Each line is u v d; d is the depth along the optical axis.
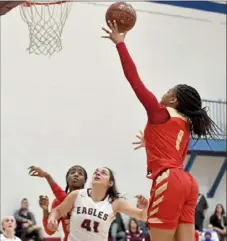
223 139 16.55
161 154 3.65
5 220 8.60
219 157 17.27
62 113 14.72
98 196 5.10
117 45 3.74
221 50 17.69
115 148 15.40
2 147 13.84
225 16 17.88
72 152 14.73
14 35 14.31
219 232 15.65
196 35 17.27
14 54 14.27
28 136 14.18
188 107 3.78
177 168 3.62
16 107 14.12
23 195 13.91
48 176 5.95
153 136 3.69
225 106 17.34
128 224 14.69
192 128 3.83
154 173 3.65
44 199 5.80
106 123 15.34
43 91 14.52
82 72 15.13
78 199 5.12
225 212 17.23
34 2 7.57
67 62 14.95
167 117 3.67
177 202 3.53
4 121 13.94
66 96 14.83
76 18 15.20
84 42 15.26
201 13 17.42
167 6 16.83
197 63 17.17
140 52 16.22
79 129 14.91
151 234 3.61
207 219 16.80
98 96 15.30
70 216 5.23
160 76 16.45
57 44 9.51
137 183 15.60
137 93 3.62
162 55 16.58
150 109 3.63
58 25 9.46
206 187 17.00
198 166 16.91
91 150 15.02
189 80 16.95
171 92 3.86
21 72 14.30
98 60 15.41
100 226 5.02
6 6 7.17
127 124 15.65
